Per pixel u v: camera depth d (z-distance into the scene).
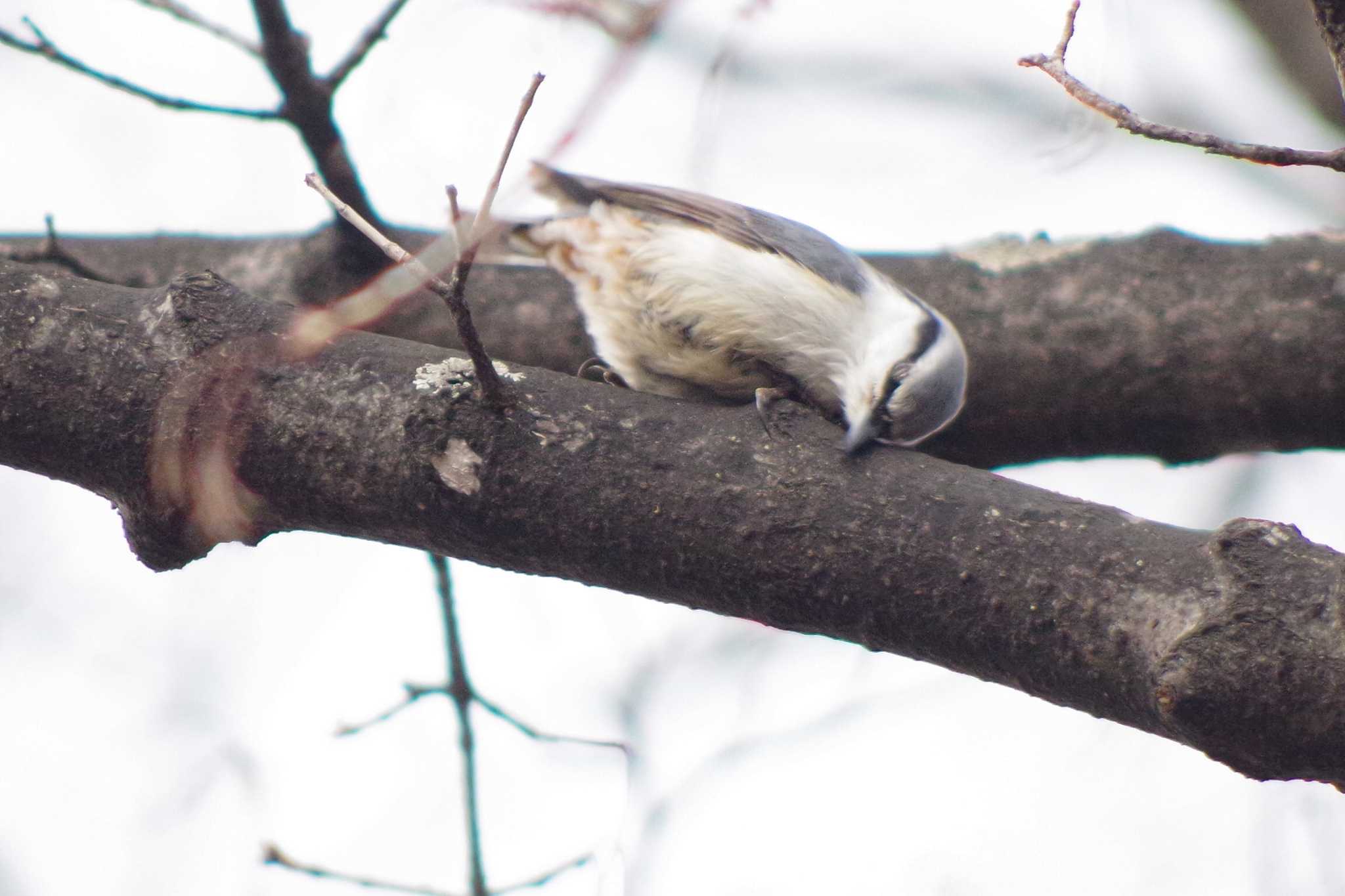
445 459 5.34
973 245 5.49
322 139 5.41
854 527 5.32
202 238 5.49
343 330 5.35
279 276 5.47
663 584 5.34
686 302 5.48
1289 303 5.45
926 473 5.33
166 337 5.35
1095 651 5.30
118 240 5.49
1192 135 5.29
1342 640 5.29
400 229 5.47
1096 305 5.46
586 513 5.33
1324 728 5.29
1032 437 5.47
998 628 5.31
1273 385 5.45
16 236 5.49
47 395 5.35
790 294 5.48
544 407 5.34
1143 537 5.31
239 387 5.34
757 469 5.33
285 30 5.39
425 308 5.48
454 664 5.41
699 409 5.34
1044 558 5.31
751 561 5.32
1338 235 5.46
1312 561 5.30
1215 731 5.29
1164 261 5.46
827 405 5.49
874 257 5.50
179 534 5.35
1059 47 5.30
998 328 5.46
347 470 5.34
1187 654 5.29
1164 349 5.45
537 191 5.49
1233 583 5.30
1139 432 5.46
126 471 5.34
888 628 5.32
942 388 5.46
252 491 5.34
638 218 5.49
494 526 5.34
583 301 5.49
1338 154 5.29
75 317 5.35
